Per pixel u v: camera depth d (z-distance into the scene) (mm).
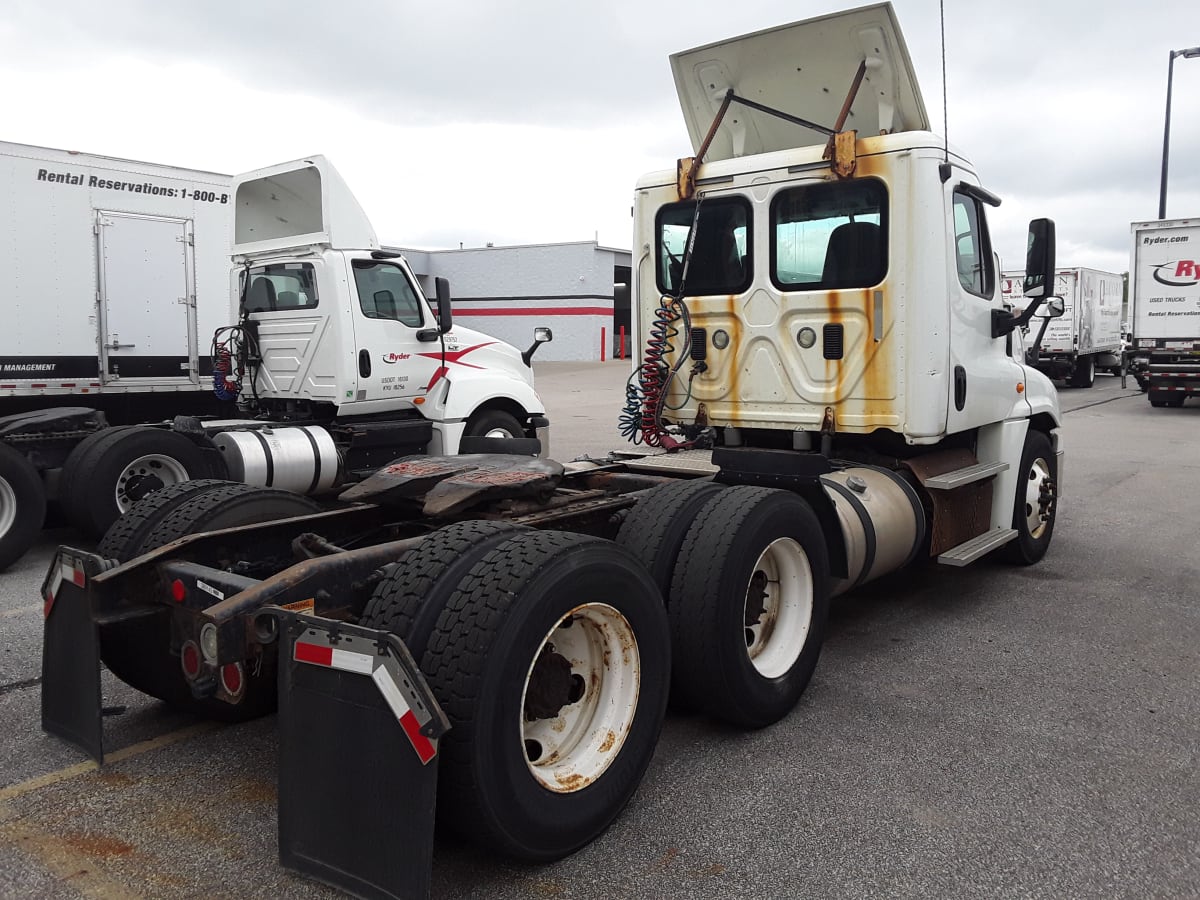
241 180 8742
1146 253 20188
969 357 5359
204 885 2795
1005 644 5035
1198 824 3152
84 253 8703
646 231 5793
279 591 2938
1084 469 11445
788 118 5453
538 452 5000
